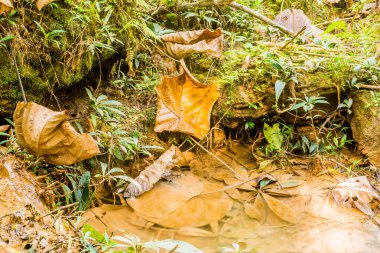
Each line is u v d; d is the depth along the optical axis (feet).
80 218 4.93
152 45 7.95
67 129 5.12
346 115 8.02
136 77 8.14
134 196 6.22
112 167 6.77
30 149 5.24
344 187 6.67
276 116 7.93
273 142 7.66
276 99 7.16
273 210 6.27
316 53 8.69
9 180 5.06
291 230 5.89
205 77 8.04
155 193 6.33
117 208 5.99
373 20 10.82
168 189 6.46
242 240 5.64
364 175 7.17
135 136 6.77
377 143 7.30
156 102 7.79
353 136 7.67
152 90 7.80
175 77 7.02
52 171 5.92
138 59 8.12
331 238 5.73
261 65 7.97
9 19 5.84
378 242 5.66
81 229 4.88
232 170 7.12
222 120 7.81
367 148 7.37
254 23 9.86
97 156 6.64
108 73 7.73
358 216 6.20
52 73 6.26
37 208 4.94
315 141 7.91
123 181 6.35
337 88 7.68
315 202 6.51
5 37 5.44
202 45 7.43
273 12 11.18
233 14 9.52
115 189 6.53
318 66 8.04
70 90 6.94
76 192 5.86
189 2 8.96
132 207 6.00
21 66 5.89
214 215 6.03
